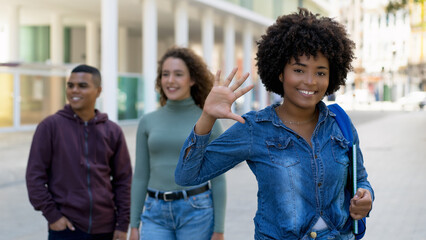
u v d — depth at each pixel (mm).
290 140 1987
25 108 20219
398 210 6723
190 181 2047
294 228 1936
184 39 24781
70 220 3049
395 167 10500
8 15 23594
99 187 3137
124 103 23000
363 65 62812
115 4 20391
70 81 3148
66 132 3102
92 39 28906
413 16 56781
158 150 3201
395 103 58375
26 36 29516
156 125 3275
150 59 23094
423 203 7109
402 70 59375
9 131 19453
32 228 5859
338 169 1986
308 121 2066
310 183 1957
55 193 3061
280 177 1960
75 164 3078
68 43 31453
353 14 64812
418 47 57406
